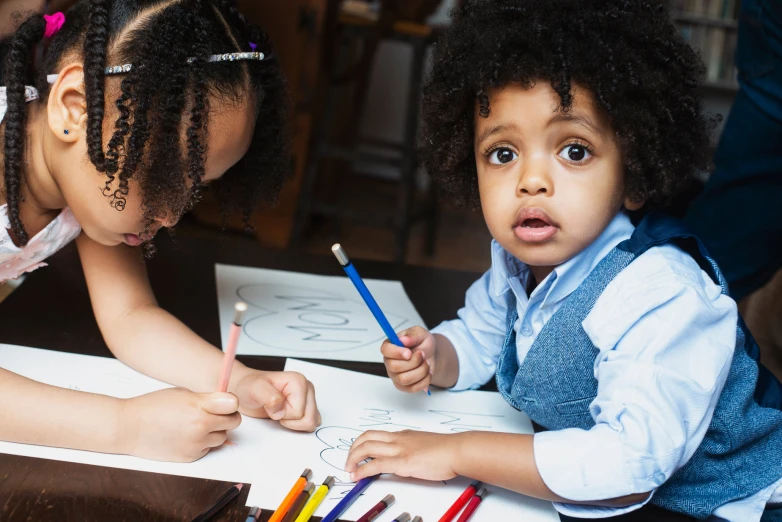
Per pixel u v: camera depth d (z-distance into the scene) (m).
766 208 1.21
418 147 0.88
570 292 0.75
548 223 0.68
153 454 0.65
